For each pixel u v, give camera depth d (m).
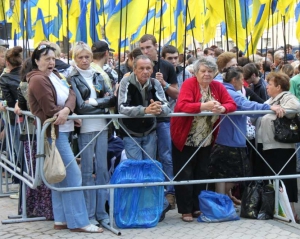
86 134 5.75
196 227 5.95
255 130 6.81
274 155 6.53
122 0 7.86
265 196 6.31
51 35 13.53
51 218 6.19
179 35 9.69
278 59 11.29
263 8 9.12
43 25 12.05
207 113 5.86
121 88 5.83
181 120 5.97
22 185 6.24
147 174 5.88
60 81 5.60
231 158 6.43
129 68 7.07
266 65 10.72
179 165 6.14
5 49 8.43
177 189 6.18
